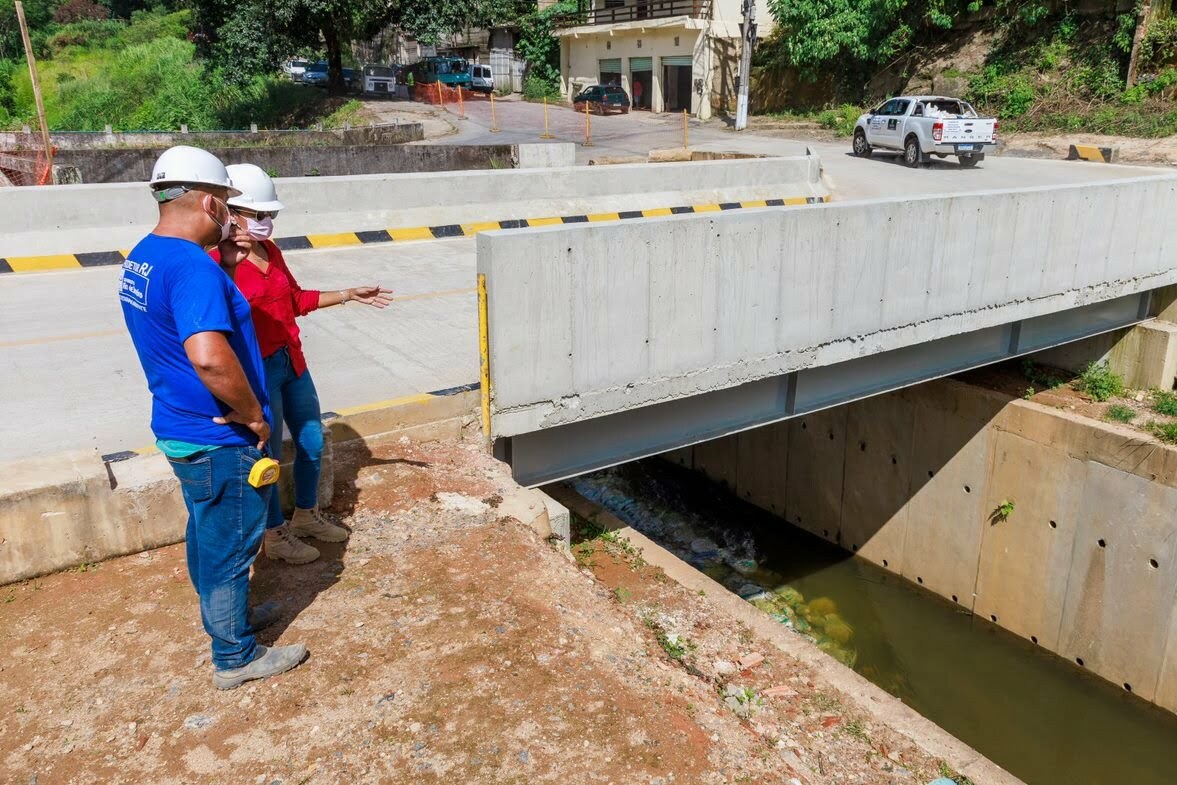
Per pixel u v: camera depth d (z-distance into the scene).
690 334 7.62
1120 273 11.85
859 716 5.18
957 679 12.62
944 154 21.72
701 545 16.11
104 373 7.64
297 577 4.84
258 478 3.57
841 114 33.28
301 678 3.99
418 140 29.58
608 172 14.72
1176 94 25.55
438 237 13.36
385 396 7.07
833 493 16.19
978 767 4.79
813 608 14.08
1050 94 28.38
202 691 3.90
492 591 4.80
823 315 8.50
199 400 3.44
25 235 11.10
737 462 18.16
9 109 55.78
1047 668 12.89
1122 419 12.49
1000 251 9.98
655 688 4.18
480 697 3.92
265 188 4.46
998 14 31.44
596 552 7.31
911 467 14.77
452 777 3.46
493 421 6.80
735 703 5.08
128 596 4.66
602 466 8.12
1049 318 12.25
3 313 9.38
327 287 10.50
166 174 3.38
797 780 3.77
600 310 7.02
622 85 43.84
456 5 38.16
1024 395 13.50
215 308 3.31
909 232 8.92
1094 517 12.31
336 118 37.31
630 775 3.54
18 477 4.83
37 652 4.17
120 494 4.98
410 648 4.24
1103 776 10.77
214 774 3.43
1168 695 11.72
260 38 36.88
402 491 6.00
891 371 10.39
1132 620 12.03
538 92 46.34
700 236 7.40
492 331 6.58
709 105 39.56
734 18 40.00
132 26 75.50
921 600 14.68
